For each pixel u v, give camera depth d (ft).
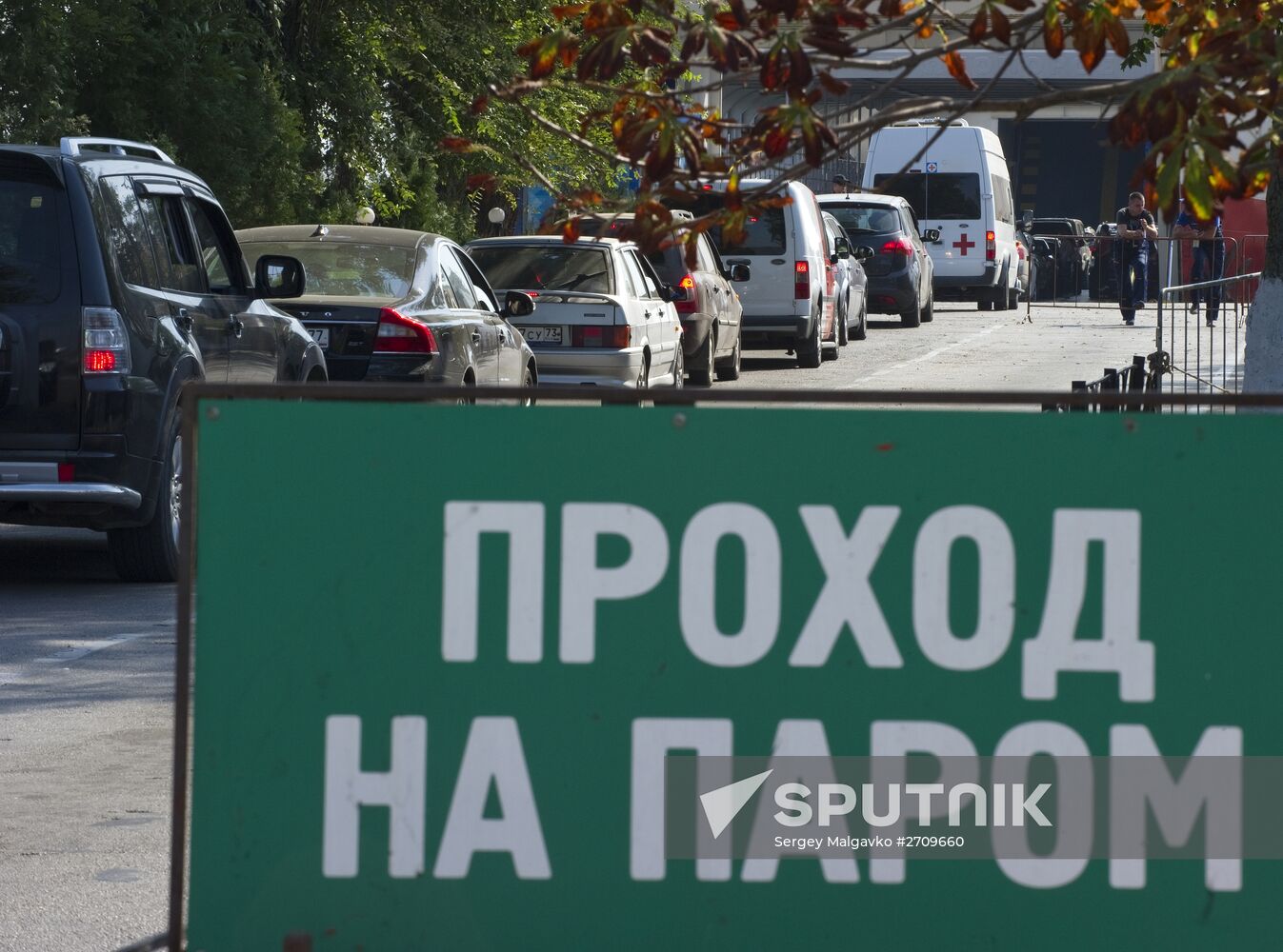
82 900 55.83
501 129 268.21
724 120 53.57
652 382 200.03
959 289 425.28
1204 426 37.88
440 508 38.34
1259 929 37.86
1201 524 37.93
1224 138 44.91
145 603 107.14
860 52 51.60
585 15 52.60
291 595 38.42
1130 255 351.05
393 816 38.27
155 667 89.61
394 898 38.27
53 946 51.70
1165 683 37.96
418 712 38.34
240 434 38.37
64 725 78.38
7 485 105.09
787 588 38.14
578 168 256.32
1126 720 37.99
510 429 38.29
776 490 38.17
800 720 38.19
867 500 38.11
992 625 38.06
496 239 192.34
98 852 60.70
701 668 38.22
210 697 38.40
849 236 353.10
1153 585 37.96
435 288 145.69
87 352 105.50
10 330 105.29
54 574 117.80
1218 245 231.91
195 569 38.40
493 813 38.27
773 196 53.93
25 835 62.54
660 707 38.22
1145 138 46.96
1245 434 37.86
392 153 284.20
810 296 262.26
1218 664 37.91
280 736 38.32
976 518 38.09
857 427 38.06
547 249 190.90
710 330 230.07
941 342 315.37
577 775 38.24
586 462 38.29
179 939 38.37
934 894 38.06
